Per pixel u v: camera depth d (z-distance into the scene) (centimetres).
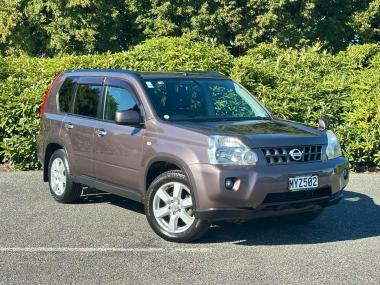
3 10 2248
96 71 812
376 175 1107
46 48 2289
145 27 2236
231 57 1285
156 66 1223
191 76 768
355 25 2197
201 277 540
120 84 748
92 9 2162
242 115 742
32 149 1150
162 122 670
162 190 654
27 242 650
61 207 823
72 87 843
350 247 637
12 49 2341
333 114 1208
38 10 2205
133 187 700
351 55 1464
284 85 1232
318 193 645
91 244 643
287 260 591
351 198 897
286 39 2123
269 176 605
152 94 709
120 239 663
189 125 658
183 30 2148
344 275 547
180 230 644
